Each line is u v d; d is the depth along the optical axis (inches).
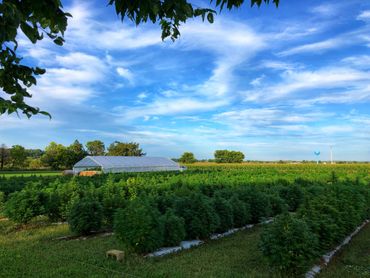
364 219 530.9
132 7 107.9
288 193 621.9
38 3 100.3
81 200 435.5
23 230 462.0
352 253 340.8
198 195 404.5
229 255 324.2
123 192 585.6
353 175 1109.7
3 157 3154.5
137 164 2059.5
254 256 319.3
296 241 257.0
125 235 320.8
